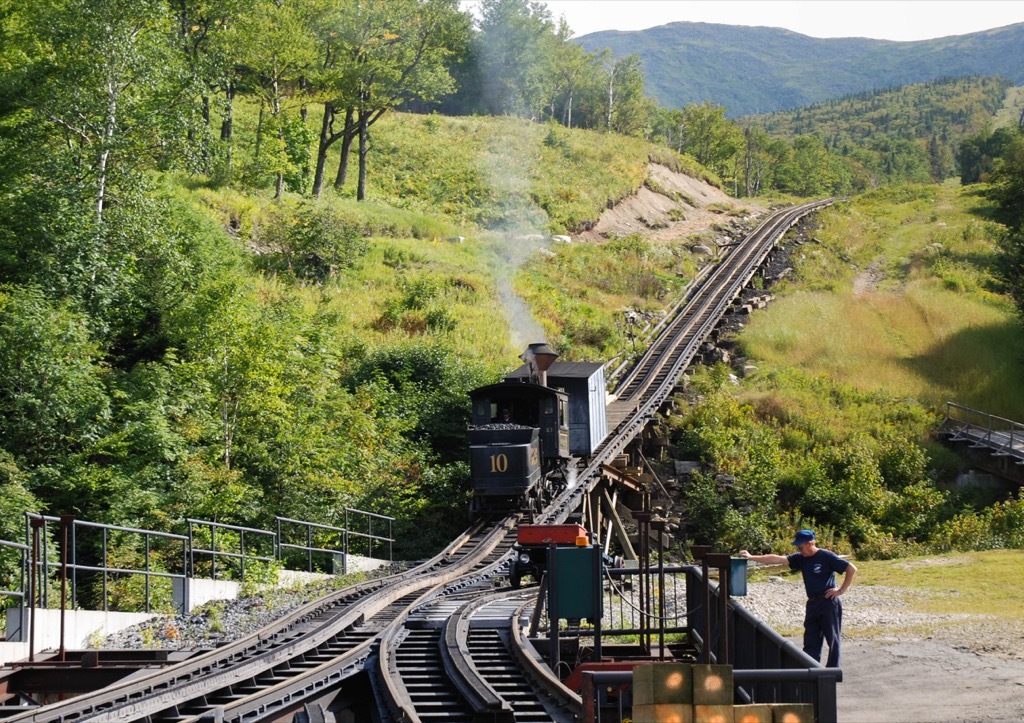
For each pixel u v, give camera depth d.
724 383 47.66
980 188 105.31
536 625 15.35
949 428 43.44
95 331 27.66
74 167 29.03
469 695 11.93
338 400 32.56
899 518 36.62
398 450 34.69
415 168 82.38
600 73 130.88
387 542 30.36
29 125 29.84
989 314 58.53
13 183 29.39
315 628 16.42
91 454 24.83
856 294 64.81
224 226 47.00
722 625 8.91
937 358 53.31
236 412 28.20
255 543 26.52
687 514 37.59
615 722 11.12
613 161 92.69
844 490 37.38
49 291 27.02
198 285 31.20
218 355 28.42
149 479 24.66
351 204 63.62
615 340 53.00
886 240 82.44
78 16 29.12
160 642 16.61
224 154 52.38
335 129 84.38
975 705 11.90
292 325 33.72
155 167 32.03
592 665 11.86
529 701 11.89
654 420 42.81
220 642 16.23
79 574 22.03
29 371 23.78
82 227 28.22
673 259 70.75
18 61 31.48
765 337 54.00
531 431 30.48
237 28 52.16
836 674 7.46
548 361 33.66
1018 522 32.00
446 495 33.28
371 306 46.91
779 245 75.50
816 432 42.41
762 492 37.41
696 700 6.60
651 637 16.41
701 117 139.62
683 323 55.75
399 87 67.75
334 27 62.28
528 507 30.09
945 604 18.86
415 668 13.73
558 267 64.25
